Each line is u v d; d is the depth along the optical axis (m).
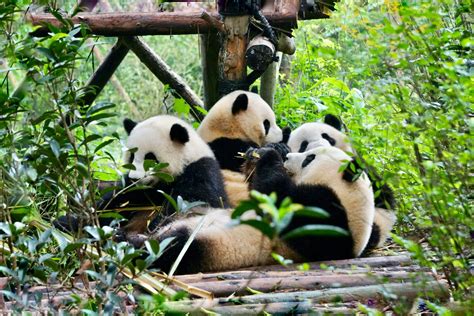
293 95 14.22
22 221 6.83
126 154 9.47
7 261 6.98
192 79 23.64
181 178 9.28
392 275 7.19
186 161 9.34
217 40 12.23
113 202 9.38
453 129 5.58
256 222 3.51
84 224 7.66
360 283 7.16
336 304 6.49
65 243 5.89
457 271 5.66
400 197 6.66
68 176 6.45
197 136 9.84
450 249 5.59
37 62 6.42
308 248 8.38
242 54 11.33
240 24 11.18
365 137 7.11
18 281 5.55
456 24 7.66
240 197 10.19
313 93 14.30
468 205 5.51
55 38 6.44
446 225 5.12
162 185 9.34
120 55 12.81
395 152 7.04
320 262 8.30
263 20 11.12
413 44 5.95
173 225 8.21
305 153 9.28
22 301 5.44
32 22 10.51
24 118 8.16
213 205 9.20
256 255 8.20
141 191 9.34
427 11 5.55
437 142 5.63
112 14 11.20
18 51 6.64
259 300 6.61
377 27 5.99
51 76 6.28
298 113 13.87
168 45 24.28
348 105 11.62
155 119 9.72
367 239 8.62
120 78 24.22
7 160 6.61
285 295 6.68
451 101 5.38
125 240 8.27
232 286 7.10
